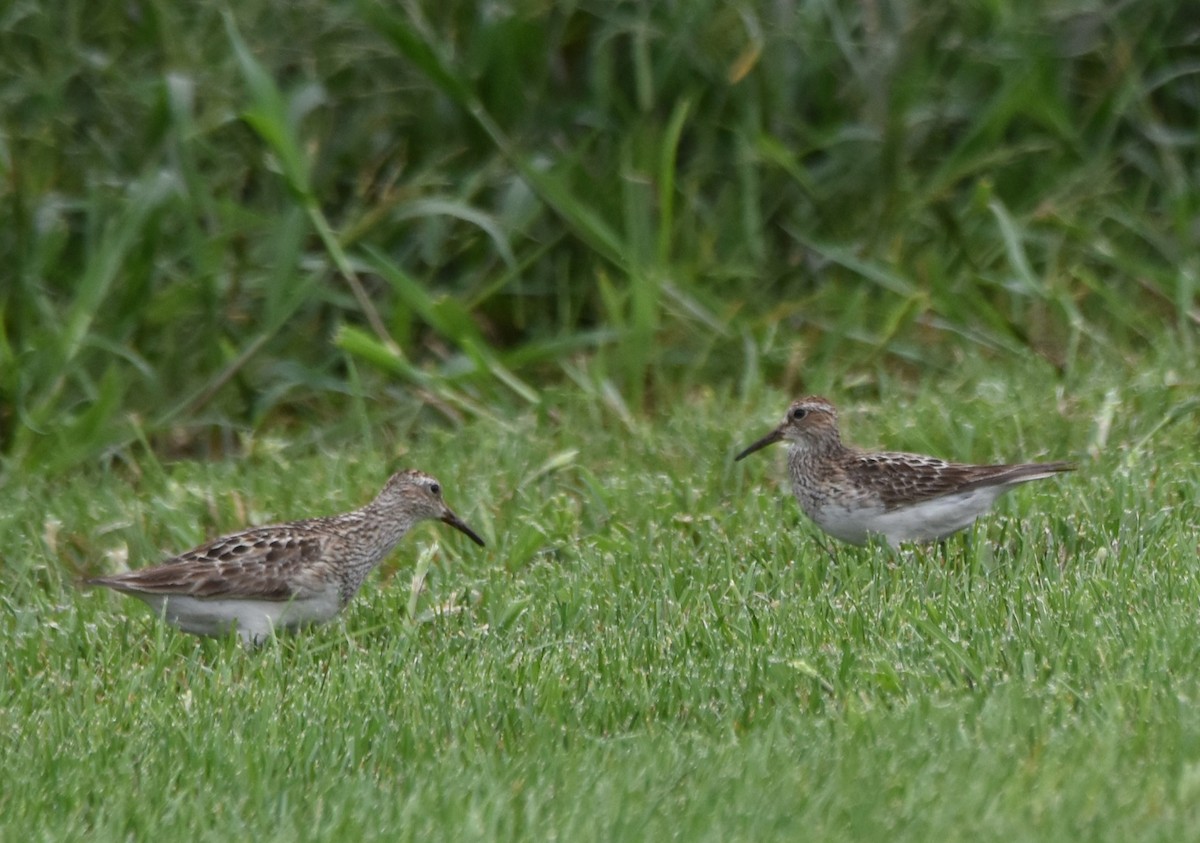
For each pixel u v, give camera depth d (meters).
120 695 9.73
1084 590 10.34
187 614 10.81
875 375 16.11
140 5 17.09
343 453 14.69
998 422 14.13
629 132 17.08
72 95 16.86
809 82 17.56
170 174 15.73
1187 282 16.17
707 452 14.18
